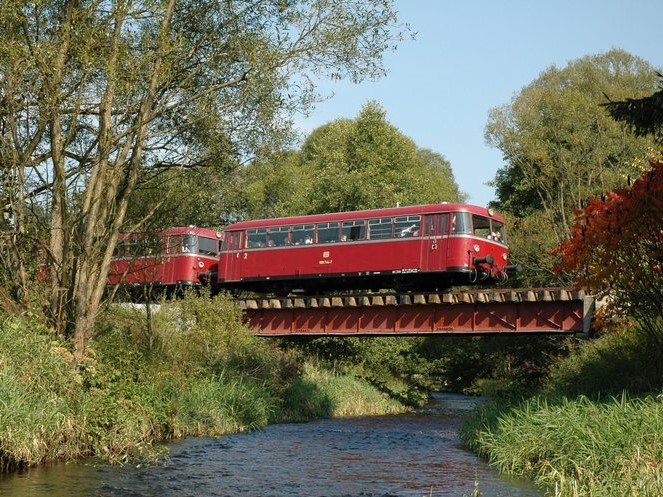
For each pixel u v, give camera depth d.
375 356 41.50
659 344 15.92
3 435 12.59
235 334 27.88
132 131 16.62
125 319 22.34
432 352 49.66
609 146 47.78
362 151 51.41
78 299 16.94
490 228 29.95
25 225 17.19
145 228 20.14
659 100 16.59
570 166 47.75
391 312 30.34
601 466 11.43
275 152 19.03
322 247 31.83
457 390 53.78
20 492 11.18
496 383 48.12
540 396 17.86
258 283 33.94
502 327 28.06
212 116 17.75
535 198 54.62
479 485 12.72
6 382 13.19
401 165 52.41
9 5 14.86
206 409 20.69
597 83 53.72
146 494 11.66
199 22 17.92
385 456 16.78
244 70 17.91
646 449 11.20
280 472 14.23
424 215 29.72
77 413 14.51
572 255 15.73
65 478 12.36
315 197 48.16
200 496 11.70
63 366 14.86
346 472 14.36
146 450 15.77
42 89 15.81
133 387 17.48
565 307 26.88
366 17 17.30
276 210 50.66
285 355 31.23
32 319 15.58
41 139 17.78
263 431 21.88
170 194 19.45
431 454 17.17
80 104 16.00
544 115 48.84
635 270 15.07
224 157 18.98
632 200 14.49
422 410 35.44
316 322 31.67
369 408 32.91
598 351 19.50
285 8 17.44
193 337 24.61
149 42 16.77
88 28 15.76
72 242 17.09
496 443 15.48
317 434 21.72
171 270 35.12
